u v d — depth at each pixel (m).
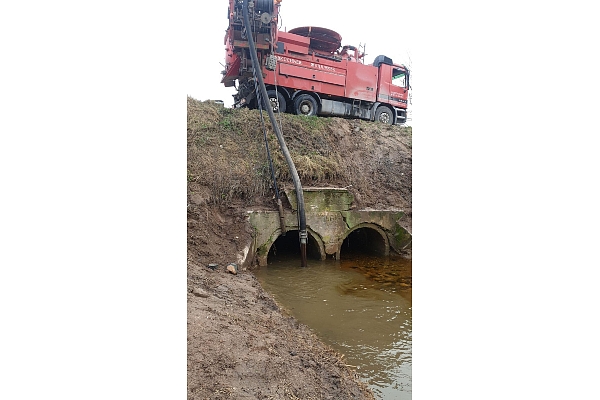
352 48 16.47
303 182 12.77
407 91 17.42
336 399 4.63
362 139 15.38
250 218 10.89
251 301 7.39
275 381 4.49
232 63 13.75
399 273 11.19
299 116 14.82
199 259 9.07
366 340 6.78
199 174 11.41
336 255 12.50
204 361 4.45
